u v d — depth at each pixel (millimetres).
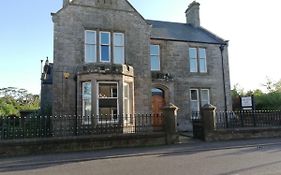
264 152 10352
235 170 7551
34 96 50781
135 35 17078
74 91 15273
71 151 11305
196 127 14680
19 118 11422
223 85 21500
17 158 10070
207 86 20984
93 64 15641
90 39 16094
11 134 11156
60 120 14609
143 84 16797
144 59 17047
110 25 16531
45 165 9016
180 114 19734
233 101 25203
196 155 10078
